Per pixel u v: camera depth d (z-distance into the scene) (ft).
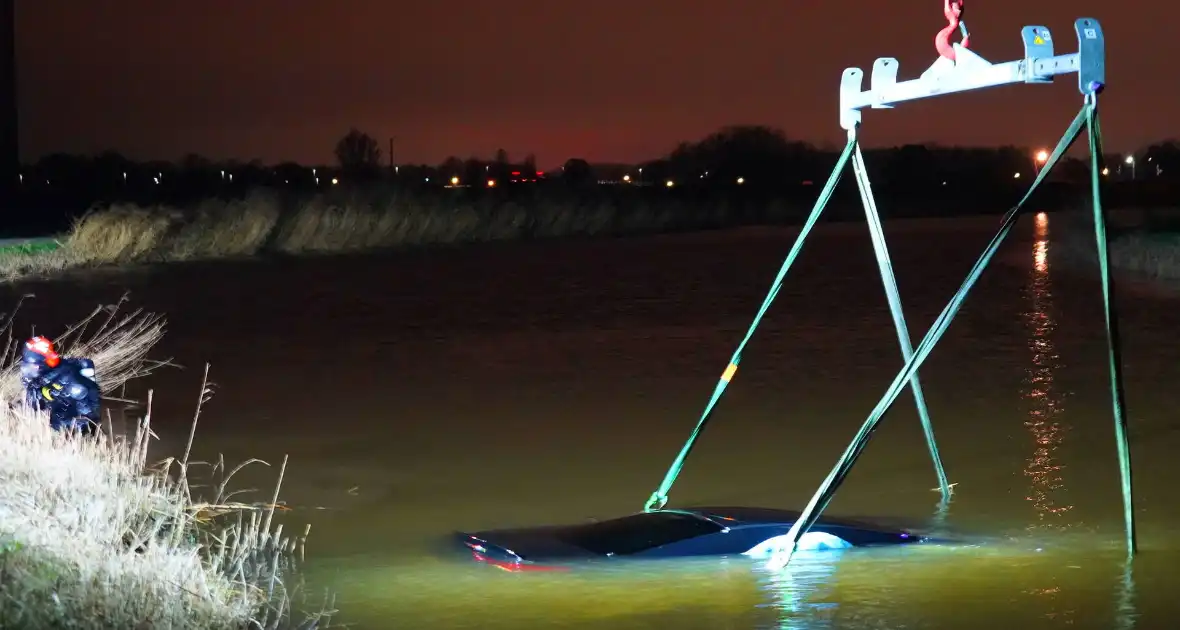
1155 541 26.18
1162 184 292.81
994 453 35.68
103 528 23.41
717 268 116.67
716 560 24.48
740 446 37.11
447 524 28.14
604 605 21.79
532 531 26.89
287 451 36.45
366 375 51.83
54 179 251.39
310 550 25.95
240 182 258.37
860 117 28.60
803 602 21.85
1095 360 53.57
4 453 26.76
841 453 35.99
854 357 55.88
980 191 298.76
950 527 27.58
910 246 150.51
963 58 24.76
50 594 19.04
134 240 128.06
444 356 57.62
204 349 60.18
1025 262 120.06
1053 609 21.52
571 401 45.27
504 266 121.19
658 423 40.83
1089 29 22.62
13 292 90.89
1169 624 20.72
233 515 28.86
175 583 20.66
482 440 38.04
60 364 31.76
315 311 78.74
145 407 43.52
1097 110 22.82
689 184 259.19
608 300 85.87
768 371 51.93
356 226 159.43
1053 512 28.91
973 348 58.39
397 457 35.65
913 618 21.07
